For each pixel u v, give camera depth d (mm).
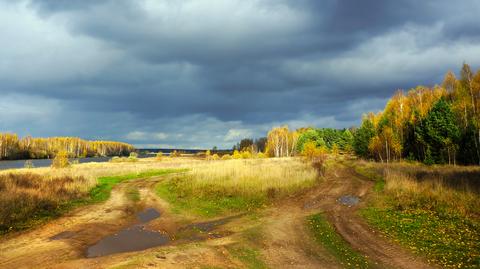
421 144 56219
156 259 10016
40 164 88938
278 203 20422
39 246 11367
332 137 119438
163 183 29953
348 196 23156
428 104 60250
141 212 18359
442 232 13375
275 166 35156
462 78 49125
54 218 15523
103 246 11820
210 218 16875
